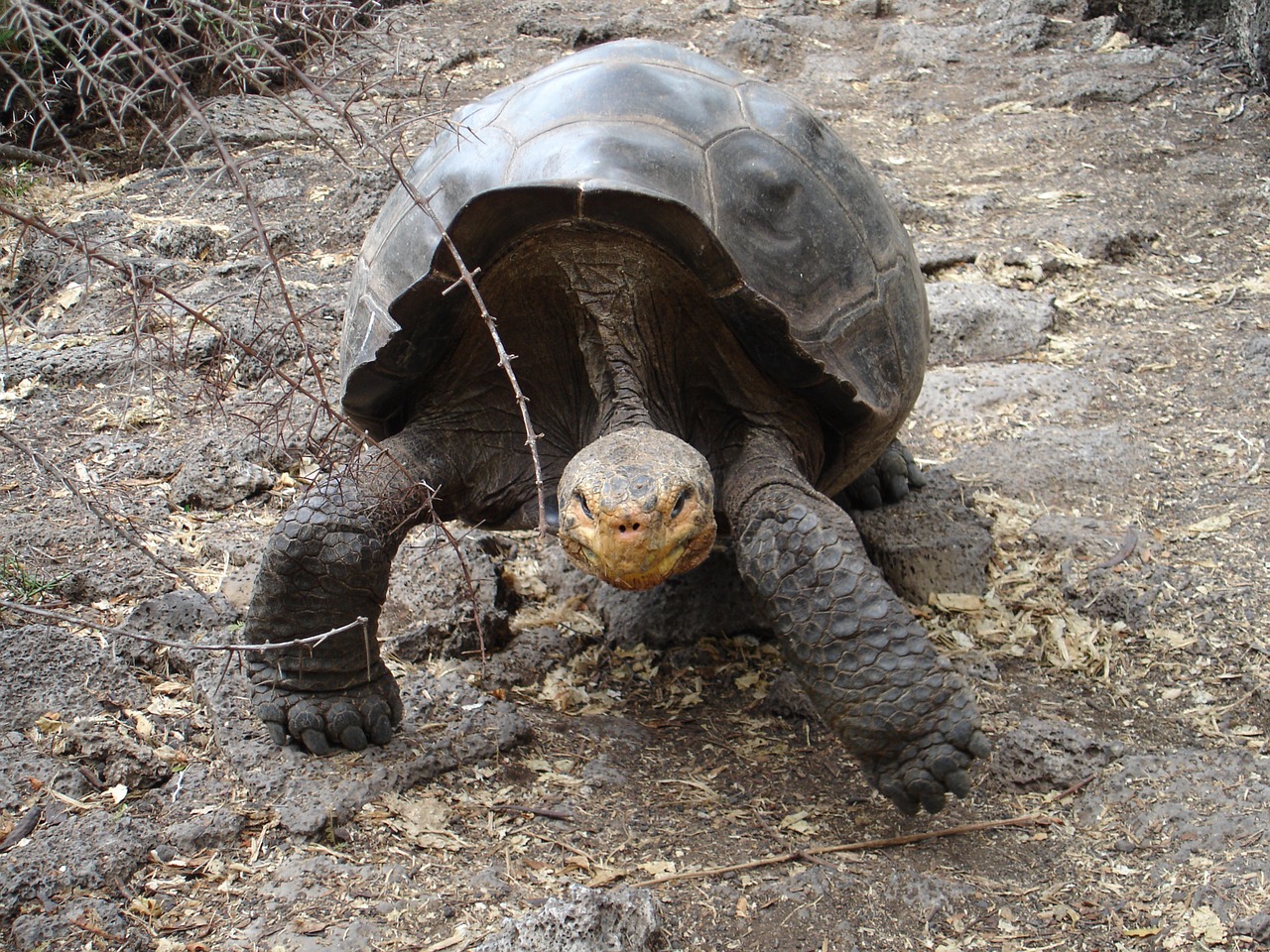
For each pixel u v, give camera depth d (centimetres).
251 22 210
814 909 260
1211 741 325
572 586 393
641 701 349
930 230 627
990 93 791
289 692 297
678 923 254
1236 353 521
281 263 565
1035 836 288
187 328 490
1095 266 598
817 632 268
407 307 279
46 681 309
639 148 293
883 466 424
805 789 307
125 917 246
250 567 375
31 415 451
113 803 277
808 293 304
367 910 251
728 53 843
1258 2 750
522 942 234
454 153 320
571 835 280
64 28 198
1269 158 694
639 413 287
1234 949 250
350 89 681
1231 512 422
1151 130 732
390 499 287
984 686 348
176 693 318
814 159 331
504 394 308
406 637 347
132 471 420
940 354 533
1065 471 446
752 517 278
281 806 278
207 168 636
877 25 909
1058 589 391
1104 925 259
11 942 237
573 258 284
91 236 569
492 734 311
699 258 277
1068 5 898
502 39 855
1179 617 374
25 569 358
